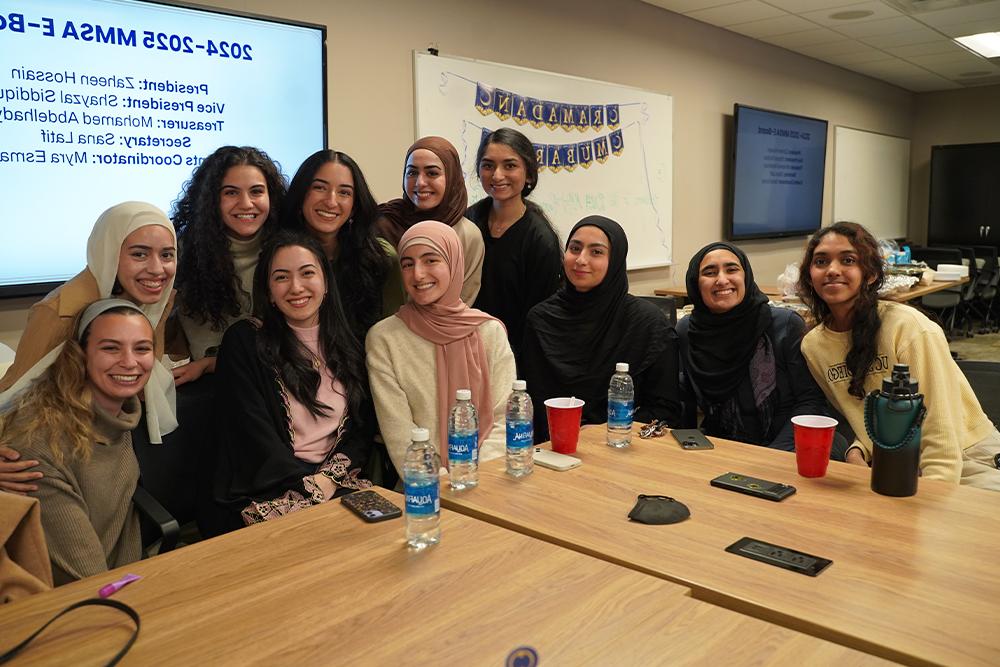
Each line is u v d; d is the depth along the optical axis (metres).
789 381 2.43
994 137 10.02
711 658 1.00
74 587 1.23
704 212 6.71
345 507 1.56
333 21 3.70
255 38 3.34
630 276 5.96
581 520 1.51
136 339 1.75
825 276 2.15
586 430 2.21
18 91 2.72
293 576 1.25
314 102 3.58
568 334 2.58
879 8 5.96
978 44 7.34
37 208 2.81
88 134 2.90
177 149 3.15
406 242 2.12
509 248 3.03
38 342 1.78
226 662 1.00
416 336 2.14
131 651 1.03
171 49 3.08
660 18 5.88
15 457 1.65
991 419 2.38
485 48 4.51
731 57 6.75
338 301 2.15
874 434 1.63
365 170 3.94
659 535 1.42
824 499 1.60
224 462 1.96
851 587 1.20
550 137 5.00
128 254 1.86
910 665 1.00
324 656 1.01
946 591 1.18
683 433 2.10
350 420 2.10
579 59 5.18
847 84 8.74
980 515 1.50
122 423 1.78
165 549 1.73
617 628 1.07
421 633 1.07
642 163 5.82
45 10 2.74
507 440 1.81
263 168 2.24
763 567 1.28
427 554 1.34
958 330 8.79
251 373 2.00
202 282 2.19
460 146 4.41
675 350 2.54
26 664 1.01
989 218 10.03
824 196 8.55
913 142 10.68
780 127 7.38
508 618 1.11
